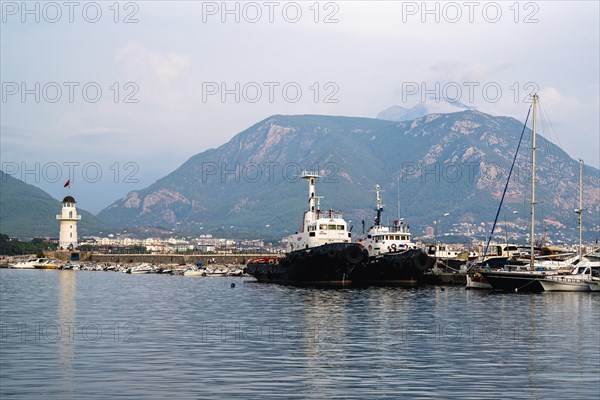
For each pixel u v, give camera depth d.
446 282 159.00
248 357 58.44
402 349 62.59
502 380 49.72
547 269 143.50
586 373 52.00
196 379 49.88
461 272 164.75
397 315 90.81
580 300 113.38
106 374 51.56
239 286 168.62
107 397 44.91
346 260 145.75
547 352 60.88
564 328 76.94
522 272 134.38
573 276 132.38
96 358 57.91
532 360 57.06
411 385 48.19
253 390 46.72
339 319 86.50
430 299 116.19
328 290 140.00
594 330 75.25
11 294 141.75
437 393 46.03
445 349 62.56
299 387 47.59
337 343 66.12
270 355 59.44
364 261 149.88
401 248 166.00
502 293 129.62
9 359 57.59
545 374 51.66
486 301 111.56
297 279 157.88
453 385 48.22
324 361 56.69
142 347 63.78
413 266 151.88
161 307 108.25
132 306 110.62
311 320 85.62
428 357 58.44
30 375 51.22
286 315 92.19
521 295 124.50
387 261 152.38
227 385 48.06
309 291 137.62
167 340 68.31
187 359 57.44
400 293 130.12
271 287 158.62
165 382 49.00
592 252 169.62
